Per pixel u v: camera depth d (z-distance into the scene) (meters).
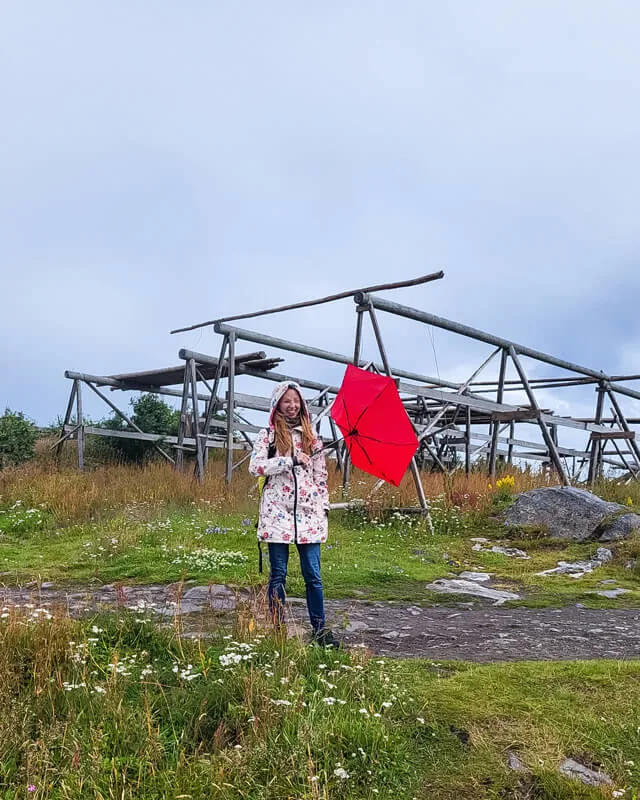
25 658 3.91
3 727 3.17
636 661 4.63
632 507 12.90
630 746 3.37
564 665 4.48
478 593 7.25
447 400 13.84
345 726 3.30
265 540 4.92
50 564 7.87
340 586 7.21
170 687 3.76
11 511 11.28
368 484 13.44
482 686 4.07
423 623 5.90
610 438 17.36
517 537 10.80
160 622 4.72
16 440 17.20
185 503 11.88
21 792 2.81
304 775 2.93
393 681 4.03
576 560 9.45
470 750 3.34
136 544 8.67
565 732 3.48
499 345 14.29
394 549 9.43
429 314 12.43
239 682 3.60
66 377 16.88
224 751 3.07
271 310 13.61
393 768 3.14
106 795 2.81
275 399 5.09
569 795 2.96
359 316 11.88
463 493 12.71
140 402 20.03
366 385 6.37
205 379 17.56
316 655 4.21
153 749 3.07
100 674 3.90
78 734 3.20
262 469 4.89
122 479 13.48
